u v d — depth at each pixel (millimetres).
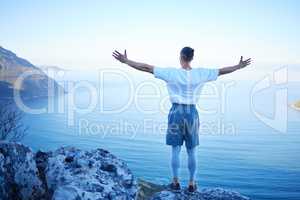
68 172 4102
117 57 4555
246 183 161750
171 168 4941
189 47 4723
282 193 145500
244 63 4730
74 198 3682
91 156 4367
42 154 4648
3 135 13469
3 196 3936
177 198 4676
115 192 3896
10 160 4160
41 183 4191
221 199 4688
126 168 4316
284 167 184375
